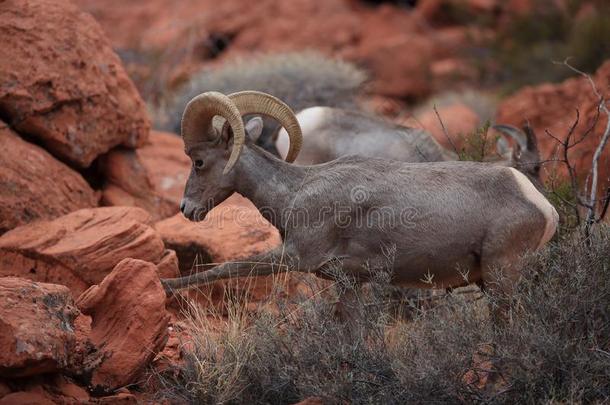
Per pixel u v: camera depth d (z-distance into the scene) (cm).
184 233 2159
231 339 1661
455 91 6372
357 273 1697
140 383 1659
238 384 1588
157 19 6956
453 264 1653
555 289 1614
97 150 2456
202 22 6556
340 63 4100
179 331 1870
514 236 1612
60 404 1509
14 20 2394
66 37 2448
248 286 1989
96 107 2444
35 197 2192
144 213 2128
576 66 6222
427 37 7125
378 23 7231
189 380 1625
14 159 2214
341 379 1523
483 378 1623
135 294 1650
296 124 1736
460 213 1627
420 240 1639
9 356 1433
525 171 2209
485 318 1658
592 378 1488
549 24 7006
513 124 3691
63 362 1508
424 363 1505
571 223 1967
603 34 6159
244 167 1741
